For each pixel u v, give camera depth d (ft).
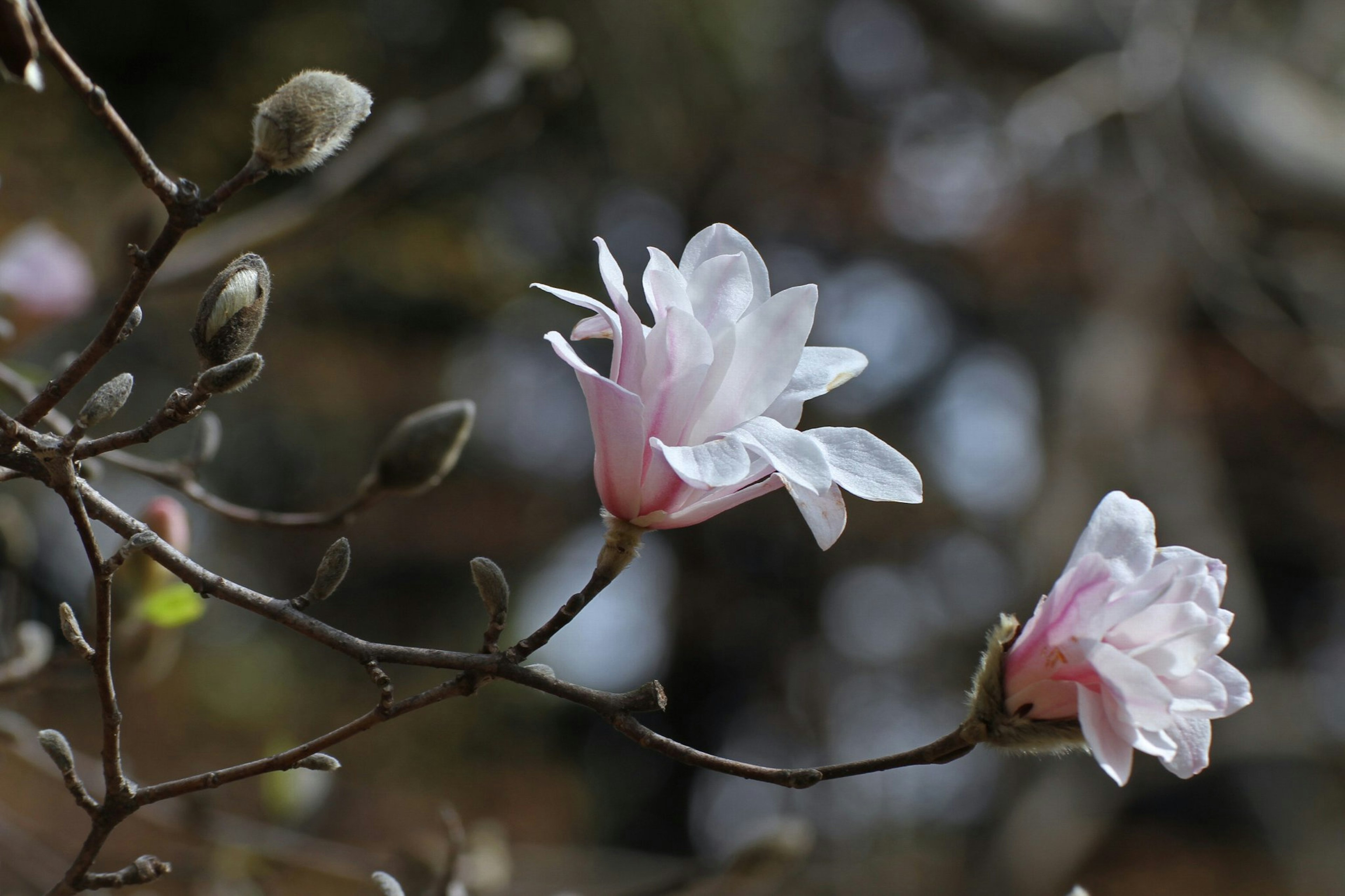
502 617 4.99
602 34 29.07
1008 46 26.35
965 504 45.70
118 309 4.45
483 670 4.96
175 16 27.73
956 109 42.98
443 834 25.53
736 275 5.24
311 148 4.39
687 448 4.66
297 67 29.17
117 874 5.09
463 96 13.29
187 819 10.22
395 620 39.40
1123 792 30.58
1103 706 4.72
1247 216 24.62
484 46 30.89
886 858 31.73
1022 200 40.24
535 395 43.91
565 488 44.06
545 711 39.75
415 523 39.63
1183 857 41.83
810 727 48.11
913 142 43.14
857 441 4.94
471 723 37.19
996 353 47.29
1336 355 23.84
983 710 4.98
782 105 38.34
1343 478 40.81
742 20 32.35
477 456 41.22
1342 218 23.34
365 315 36.58
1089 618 4.82
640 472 5.02
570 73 13.55
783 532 47.83
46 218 20.68
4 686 7.94
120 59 27.76
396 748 34.65
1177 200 22.79
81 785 5.00
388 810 29.73
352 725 4.95
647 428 4.99
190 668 30.30
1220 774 35.55
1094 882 41.91
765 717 49.16
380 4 31.12
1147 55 21.57
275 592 34.68
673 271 5.05
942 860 34.14
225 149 28.43
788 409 5.25
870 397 48.98
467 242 35.73
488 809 36.32
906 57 42.91
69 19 26.96
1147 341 31.89
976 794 41.68
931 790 43.19
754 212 42.93
